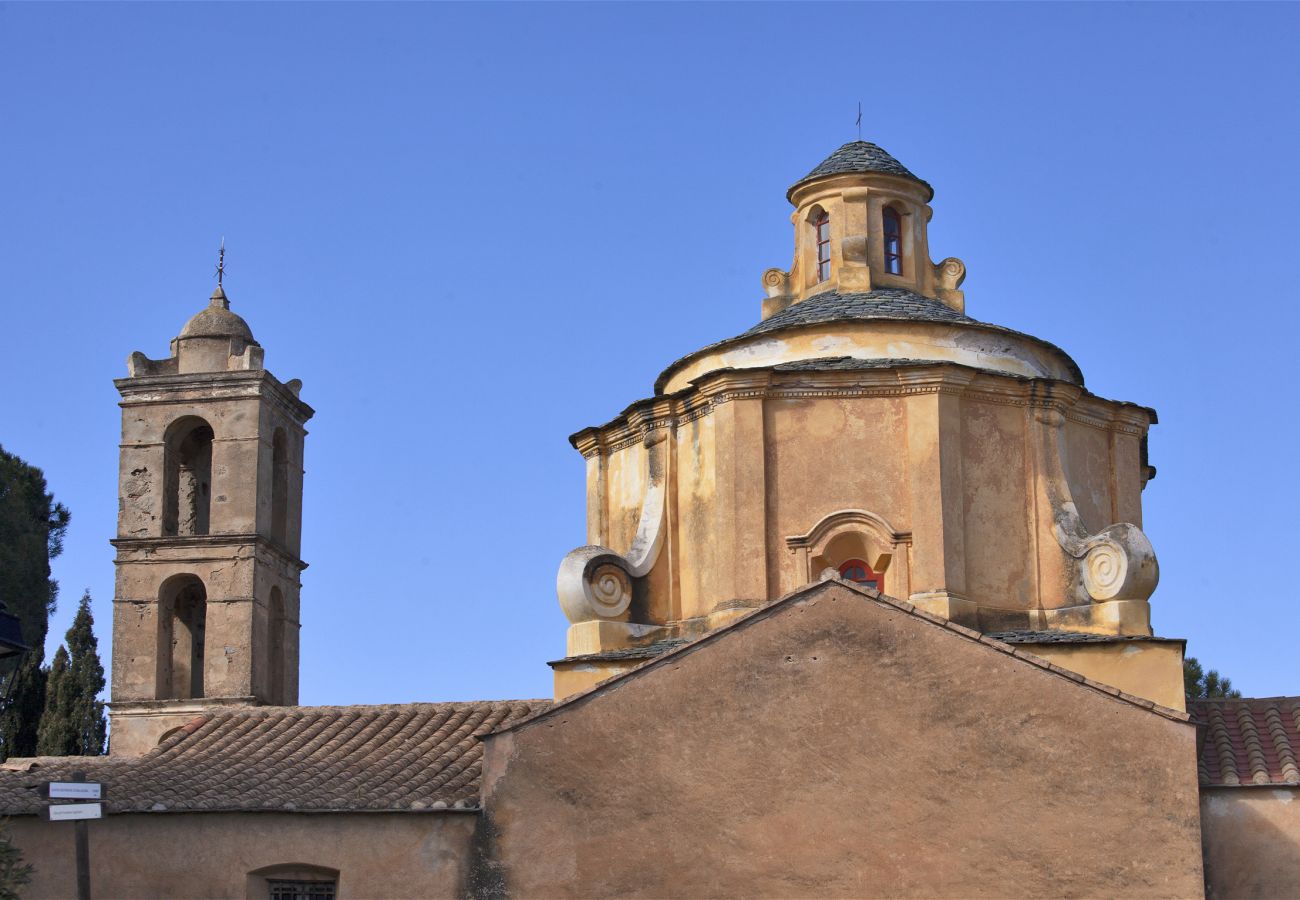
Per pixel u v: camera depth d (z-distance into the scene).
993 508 28.80
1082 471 30.19
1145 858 23.64
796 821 24.44
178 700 39.56
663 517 29.95
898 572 28.23
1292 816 25.03
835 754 24.53
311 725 30.81
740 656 25.09
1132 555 27.72
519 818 25.22
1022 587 28.62
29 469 58.44
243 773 28.52
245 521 40.41
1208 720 27.48
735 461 28.83
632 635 29.17
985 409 29.14
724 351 30.84
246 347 41.78
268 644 40.88
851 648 24.84
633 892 24.66
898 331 29.94
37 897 27.02
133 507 41.06
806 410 29.02
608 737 25.23
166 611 40.69
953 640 24.61
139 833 27.00
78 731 56.22
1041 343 30.75
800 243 33.31
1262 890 24.83
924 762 24.30
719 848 24.56
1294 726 26.88
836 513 28.47
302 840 26.39
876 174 32.62
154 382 41.59
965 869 23.89
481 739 25.67
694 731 25.00
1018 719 24.23
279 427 42.69
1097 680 26.16
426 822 25.97
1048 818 23.89
